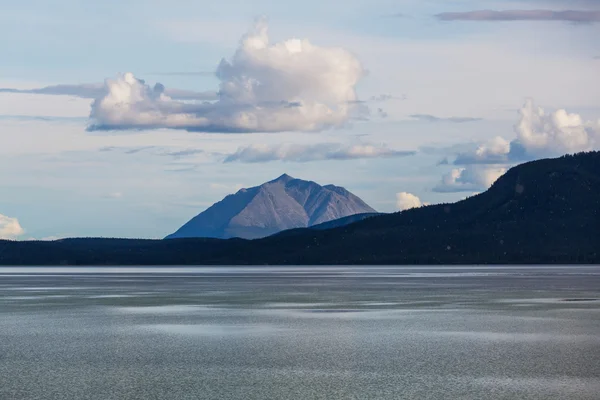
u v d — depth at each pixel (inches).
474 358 1737.2
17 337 2159.2
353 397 1331.2
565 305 3257.9
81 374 1552.7
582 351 1835.6
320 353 1825.8
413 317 2721.5
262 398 1325.0
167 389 1398.9
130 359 1744.6
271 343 2007.9
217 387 1418.6
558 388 1395.2
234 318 2706.7
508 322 2518.5
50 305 3410.4
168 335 2194.9
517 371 1567.4
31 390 1392.7
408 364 1663.4
